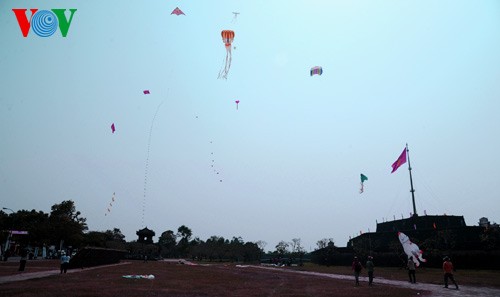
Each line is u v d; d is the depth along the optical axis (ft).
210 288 77.97
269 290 75.25
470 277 109.50
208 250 401.29
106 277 100.63
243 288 79.25
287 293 69.62
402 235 112.27
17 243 275.80
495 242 157.28
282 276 125.59
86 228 290.15
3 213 250.37
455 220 202.59
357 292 71.61
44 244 258.16
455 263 156.76
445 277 79.87
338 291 73.51
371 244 222.69
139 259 337.31
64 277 95.50
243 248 391.45
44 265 153.79
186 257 499.92
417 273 133.39
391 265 188.55
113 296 59.47
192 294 65.87
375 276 121.60
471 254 153.07
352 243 262.47
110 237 402.31
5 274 99.71
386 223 234.58
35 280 84.33
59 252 258.78
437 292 70.85
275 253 395.75
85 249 144.25
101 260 182.70
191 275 122.72
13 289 65.16
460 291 72.54
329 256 253.03
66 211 272.92
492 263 147.33
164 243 515.09
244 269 185.16
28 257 235.81
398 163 171.53
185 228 525.34
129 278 99.81
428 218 201.46
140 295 62.03
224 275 127.13
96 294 61.00
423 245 172.55
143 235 376.07
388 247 211.61
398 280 103.40
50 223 256.32
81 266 147.13
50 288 68.03
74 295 58.85
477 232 171.01
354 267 89.61
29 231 247.70
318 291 73.51
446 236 171.53
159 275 119.44
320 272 158.20
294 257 343.05
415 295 66.08
